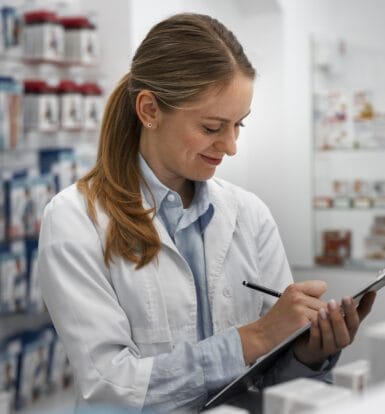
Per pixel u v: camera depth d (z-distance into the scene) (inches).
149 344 62.8
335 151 192.4
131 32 167.2
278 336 59.4
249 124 201.0
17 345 151.2
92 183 65.2
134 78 62.7
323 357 60.9
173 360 58.8
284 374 62.4
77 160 165.6
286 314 59.5
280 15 193.6
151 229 62.6
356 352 100.8
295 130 196.4
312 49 191.3
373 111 187.6
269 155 200.2
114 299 61.9
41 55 157.4
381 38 186.7
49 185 157.1
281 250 73.5
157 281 62.8
